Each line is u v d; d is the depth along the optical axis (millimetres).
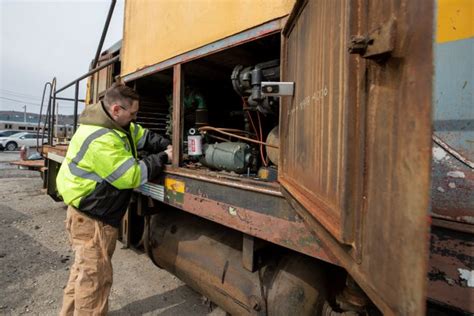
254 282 1571
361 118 590
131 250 3516
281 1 1370
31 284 2734
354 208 614
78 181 1863
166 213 2531
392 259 485
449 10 845
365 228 583
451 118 832
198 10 1876
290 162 1285
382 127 524
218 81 2691
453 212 818
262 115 2098
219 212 1565
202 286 1915
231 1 1635
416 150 423
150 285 2742
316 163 928
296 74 1198
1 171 11539
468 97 806
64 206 5797
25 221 4758
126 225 3318
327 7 846
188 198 1821
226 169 1828
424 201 407
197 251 1990
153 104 3062
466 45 814
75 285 1872
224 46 1676
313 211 856
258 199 1337
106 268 1961
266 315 1470
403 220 456
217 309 2377
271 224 1271
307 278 1429
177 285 2750
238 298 1624
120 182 1835
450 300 796
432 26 394
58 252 3502
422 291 412
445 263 805
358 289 1238
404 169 455
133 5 2680
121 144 1910
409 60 441
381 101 528
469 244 769
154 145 2420
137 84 2863
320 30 910
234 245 1854
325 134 848
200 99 2471
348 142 607
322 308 1398
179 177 1916
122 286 2721
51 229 4375
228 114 2953
